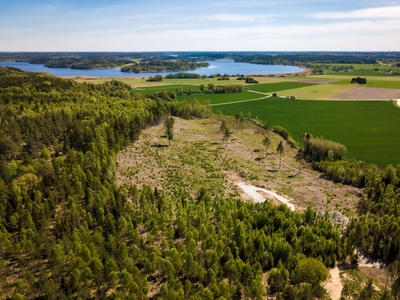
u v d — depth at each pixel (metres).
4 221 57.22
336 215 70.50
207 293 42.41
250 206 67.81
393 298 44.94
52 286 42.31
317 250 54.69
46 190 66.56
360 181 87.75
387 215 64.06
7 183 68.81
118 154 101.19
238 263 48.91
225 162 102.94
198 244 57.91
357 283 50.81
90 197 64.06
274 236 57.00
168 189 80.25
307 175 96.44
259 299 43.81
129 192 70.75
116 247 51.84
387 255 55.94
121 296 42.88
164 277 49.28
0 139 84.31
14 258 51.41
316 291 45.19
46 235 54.94
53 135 97.19
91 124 106.50
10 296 44.06
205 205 66.94
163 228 57.56
